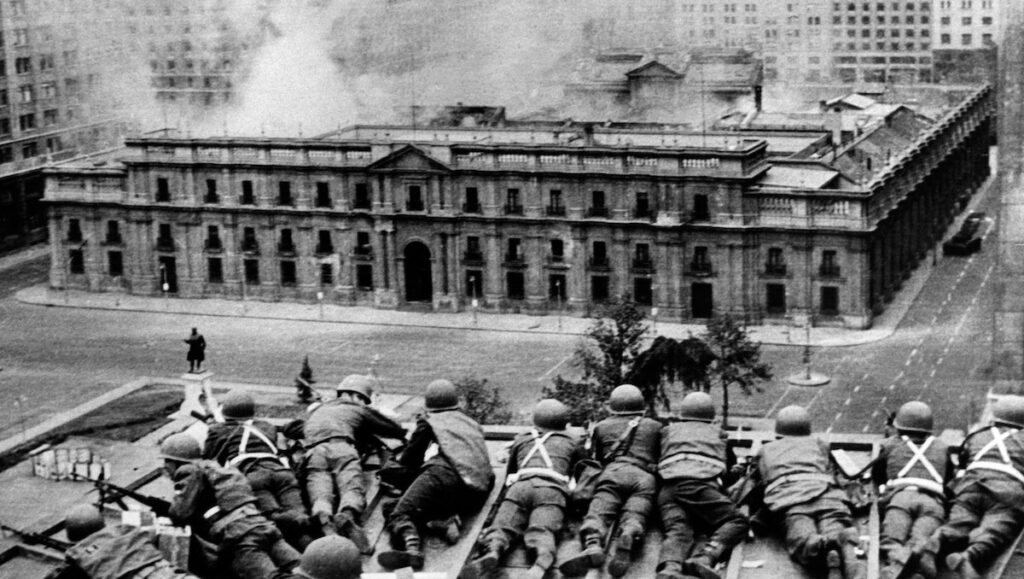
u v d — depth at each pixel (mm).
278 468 39219
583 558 35531
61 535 42094
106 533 35250
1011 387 58844
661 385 145125
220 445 39812
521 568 36438
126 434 153375
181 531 36312
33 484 123750
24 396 173125
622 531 36375
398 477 39594
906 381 167750
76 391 175125
